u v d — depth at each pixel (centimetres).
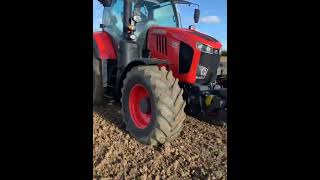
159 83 331
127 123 366
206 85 396
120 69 418
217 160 307
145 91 349
